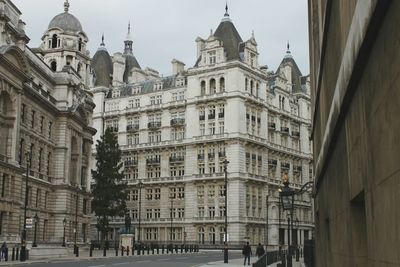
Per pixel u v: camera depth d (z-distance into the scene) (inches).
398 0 207.3
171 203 3973.9
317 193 869.8
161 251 3213.6
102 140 3737.7
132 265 1600.6
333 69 455.8
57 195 3120.1
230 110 3863.2
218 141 3863.2
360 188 320.5
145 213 4183.1
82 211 3415.4
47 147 3053.6
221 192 3823.8
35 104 2864.2
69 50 3540.8
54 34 3585.1
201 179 3892.7
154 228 4116.6
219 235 3769.7
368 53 273.4
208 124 3966.5
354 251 369.4
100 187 3513.8
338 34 402.9
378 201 262.7
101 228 3503.9
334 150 501.4
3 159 2341.3
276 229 3996.1
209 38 4052.7
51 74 3253.0
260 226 3927.2
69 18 3649.1
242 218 3715.6
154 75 4992.6
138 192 4259.4
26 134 2731.3
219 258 2287.2
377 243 268.2
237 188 3735.2
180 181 4018.2
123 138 4431.6
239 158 3782.0
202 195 3912.4
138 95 4431.6
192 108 4062.5
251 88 4062.5
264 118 4151.1
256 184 3949.3
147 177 4244.6
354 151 342.6
